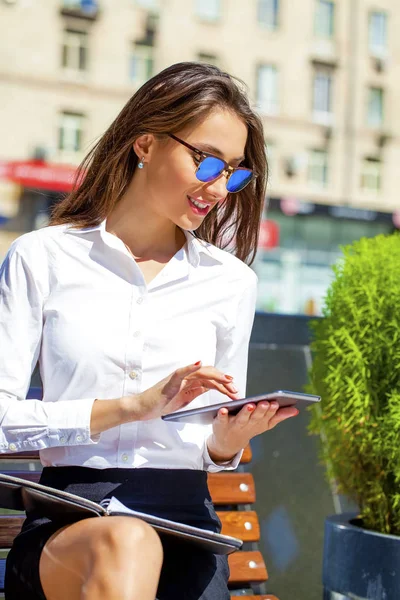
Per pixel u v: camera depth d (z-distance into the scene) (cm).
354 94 3025
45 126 2570
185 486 199
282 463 352
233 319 216
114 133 211
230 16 2848
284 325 380
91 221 209
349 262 287
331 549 272
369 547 258
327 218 2744
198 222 205
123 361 198
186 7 2773
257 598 248
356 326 275
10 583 183
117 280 204
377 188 3052
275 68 2931
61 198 223
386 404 271
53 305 201
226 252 224
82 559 163
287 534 342
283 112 2930
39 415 187
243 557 259
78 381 197
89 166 218
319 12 2975
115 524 162
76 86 2603
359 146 3025
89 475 193
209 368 183
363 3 3030
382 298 271
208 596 187
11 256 203
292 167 2914
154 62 2723
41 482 197
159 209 206
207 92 200
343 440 281
